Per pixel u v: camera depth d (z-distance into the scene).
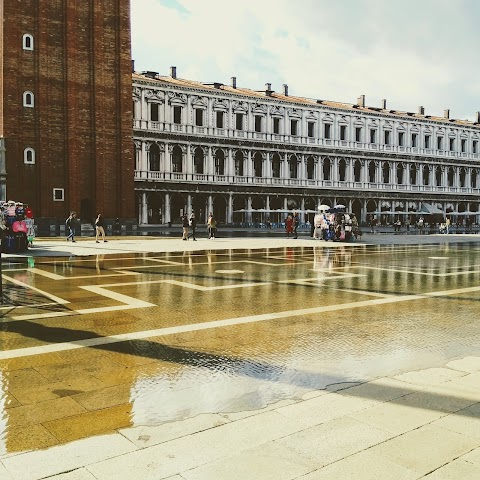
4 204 27.61
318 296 14.40
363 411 5.98
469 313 12.12
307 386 6.98
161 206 68.19
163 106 67.62
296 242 39.81
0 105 47.94
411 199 89.81
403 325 10.81
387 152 86.44
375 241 43.56
